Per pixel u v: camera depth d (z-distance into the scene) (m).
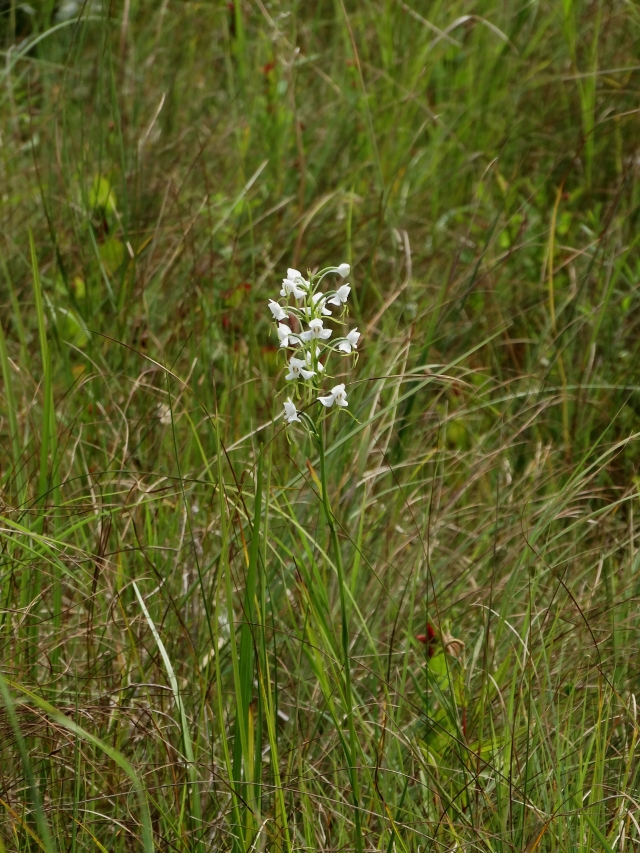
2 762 2.26
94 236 3.98
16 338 3.90
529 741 2.27
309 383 2.05
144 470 3.09
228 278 4.01
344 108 4.99
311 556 2.28
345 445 3.07
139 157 4.25
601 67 5.02
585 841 2.16
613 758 2.33
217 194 4.45
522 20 5.17
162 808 2.24
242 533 2.34
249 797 2.12
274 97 4.96
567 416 3.50
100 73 4.05
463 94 5.23
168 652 2.54
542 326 4.05
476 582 3.02
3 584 2.57
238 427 3.23
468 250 4.34
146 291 3.86
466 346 3.94
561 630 2.72
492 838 2.16
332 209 4.49
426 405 3.68
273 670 2.62
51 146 4.72
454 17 5.44
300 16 6.04
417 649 2.65
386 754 2.42
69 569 2.75
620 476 3.46
